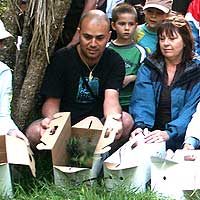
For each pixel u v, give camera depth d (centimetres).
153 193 296
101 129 327
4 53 379
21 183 324
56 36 347
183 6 470
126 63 401
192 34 389
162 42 362
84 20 342
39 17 336
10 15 372
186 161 297
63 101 362
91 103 361
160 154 320
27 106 356
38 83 354
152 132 335
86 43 341
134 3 477
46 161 347
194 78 362
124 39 403
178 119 350
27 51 362
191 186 292
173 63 366
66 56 354
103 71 356
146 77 368
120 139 346
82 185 304
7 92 329
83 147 319
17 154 296
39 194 305
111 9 445
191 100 359
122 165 300
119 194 294
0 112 326
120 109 352
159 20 416
